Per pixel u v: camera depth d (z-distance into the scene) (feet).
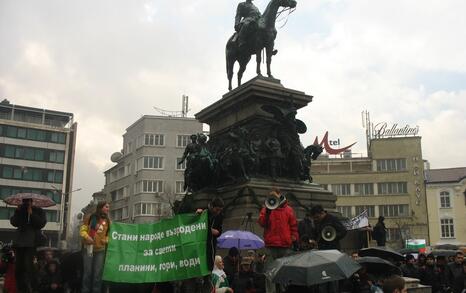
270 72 70.13
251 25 69.36
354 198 264.52
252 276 39.58
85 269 34.01
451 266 46.32
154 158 260.83
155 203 256.11
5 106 295.89
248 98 65.92
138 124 270.67
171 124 264.72
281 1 70.18
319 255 27.78
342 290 35.70
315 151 68.59
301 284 26.76
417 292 41.09
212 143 72.38
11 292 39.37
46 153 287.28
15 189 276.82
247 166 61.93
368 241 66.33
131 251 30.86
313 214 39.88
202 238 30.78
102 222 34.37
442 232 251.19
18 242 37.47
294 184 63.98
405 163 262.26
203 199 62.64
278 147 63.72
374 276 35.35
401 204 258.78
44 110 305.32
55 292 37.58
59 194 285.23
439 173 265.95
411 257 50.19
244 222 56.24
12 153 279.49
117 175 301.22
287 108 67.00
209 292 33.04
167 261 30.71
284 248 39.14
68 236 292.40
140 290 34.86
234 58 73.56
